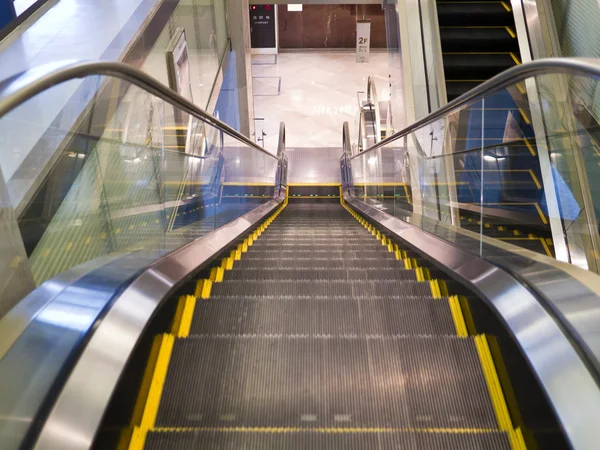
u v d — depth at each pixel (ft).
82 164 9.27
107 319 5.60
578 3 19.34
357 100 55.72
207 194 17.88
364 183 31.35
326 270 11.94
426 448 5.24
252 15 58.75
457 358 6.69
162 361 6.57
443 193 16.90
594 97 8.98
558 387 4.86
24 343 4.71
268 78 61.67
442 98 24.58
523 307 6.16
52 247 7.77
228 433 5.38
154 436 5.29
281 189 38.99
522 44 21.53
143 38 19.89
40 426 4.11
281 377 6.35
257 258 14.10
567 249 10.04
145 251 9.33
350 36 69.00
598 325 5.08
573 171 10.01
